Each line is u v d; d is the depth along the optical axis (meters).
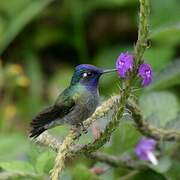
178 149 9.98
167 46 16.62
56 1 18.61
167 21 16.77
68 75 17.58
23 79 16.48
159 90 10.58
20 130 15.65
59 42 18.38
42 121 7.45
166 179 9.46
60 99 7.71
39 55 18.42
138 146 9.81
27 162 9.41
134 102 8.06
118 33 18.38
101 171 9.71
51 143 7.79
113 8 18.34
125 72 6.83
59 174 7.17
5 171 9.79
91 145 7.34
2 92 16.48
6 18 18.03
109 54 17.73
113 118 7.11
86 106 7.68
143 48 6.62
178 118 9.24
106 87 15.84
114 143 9.60
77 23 18.31
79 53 18.31
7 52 18.31
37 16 18.33
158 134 8.65
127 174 9.79
